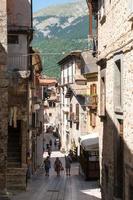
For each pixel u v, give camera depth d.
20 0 31.83
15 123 30.75
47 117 112.25
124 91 15.04
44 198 26.80
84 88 54.31
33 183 34.44
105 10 19.45
